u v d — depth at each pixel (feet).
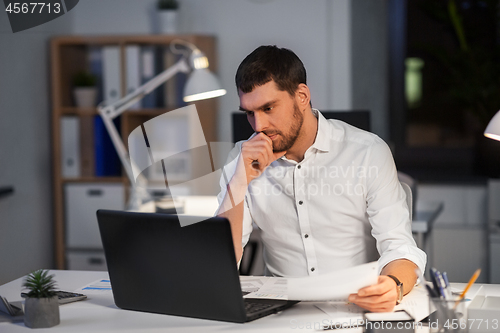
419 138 13.97
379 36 13.53
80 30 13.09
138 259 4.56
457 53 12.96
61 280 5.68
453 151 13.79
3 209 10.11
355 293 4.33
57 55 11.66
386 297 4.33
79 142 11.91
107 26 13.00
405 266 4.95
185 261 4.36
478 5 13.24
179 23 12.80
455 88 13.03
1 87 10.09
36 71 11.48
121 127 11.84
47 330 4.26
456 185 12.65
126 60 11.84
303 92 5.59
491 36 13.23
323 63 12.37
